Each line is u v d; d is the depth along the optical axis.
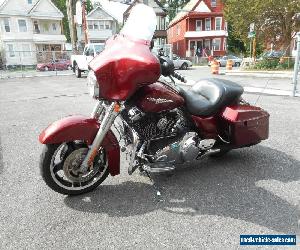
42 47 45.72
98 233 2.97
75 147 3.54
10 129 6.64
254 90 10.98
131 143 3.66
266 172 4.21
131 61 3.11
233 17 23.41
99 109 3.61
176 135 3.73
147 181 3.98
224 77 17.86
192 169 4.33
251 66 23.59
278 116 7.00
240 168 4.35
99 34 48.50
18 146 5.47
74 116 3.45
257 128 4.27
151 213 3.28
